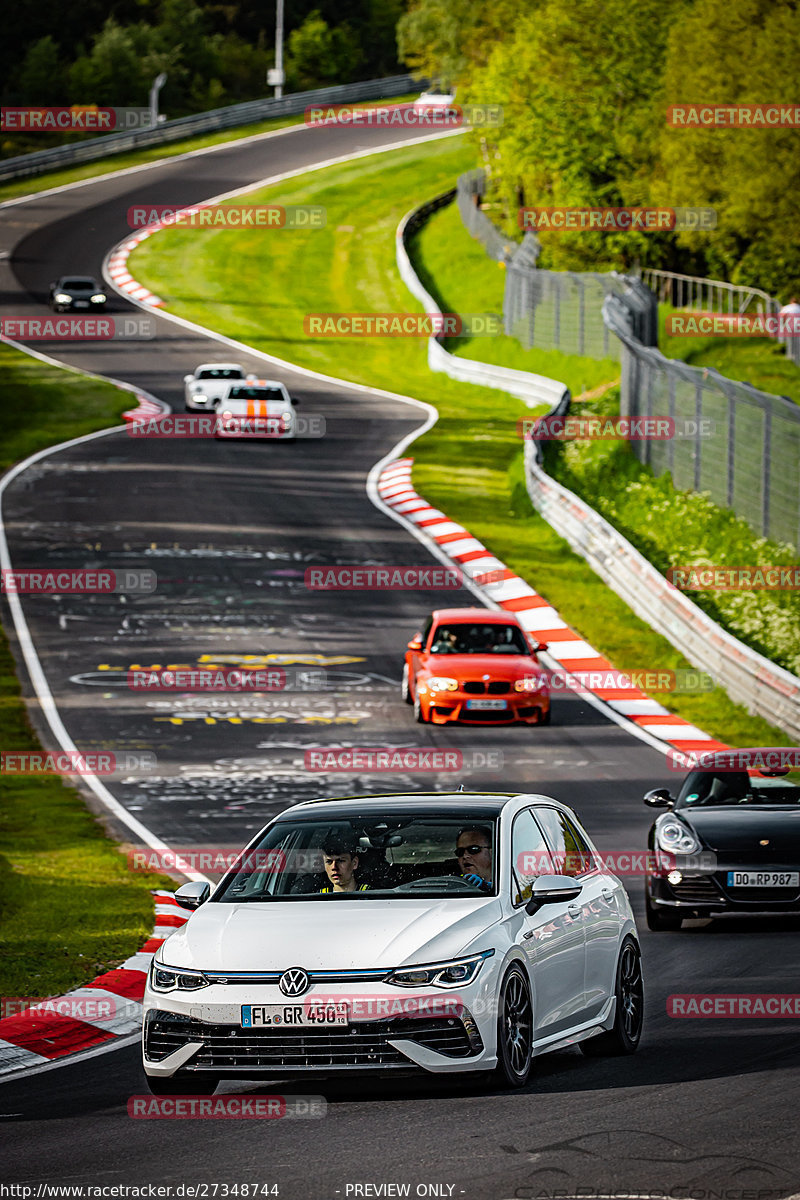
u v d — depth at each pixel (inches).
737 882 2129.7
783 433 4975.4
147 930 2084.2
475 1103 1263.5
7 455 7096.5
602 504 5925.2
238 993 1243.2
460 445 7421.3
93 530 5757.9
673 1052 1476.4
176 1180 1071.6
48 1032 1593.3
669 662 4389.8
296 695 3964.1
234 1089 1341.0
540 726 3759.8
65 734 3595.0
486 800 1455.5
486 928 1295.5
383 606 4859.7
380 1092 1307.8
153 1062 1268.5
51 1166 1117.7
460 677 3720.5
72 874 2459.4
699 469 5743.1
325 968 1245.7
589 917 1456.7
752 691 3959.2
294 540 5649.6
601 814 2866.6
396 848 1486.2
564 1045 1389.0
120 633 4527.6
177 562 5329.7
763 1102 1253.1
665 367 6038.4
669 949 2033.7
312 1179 1063.6
